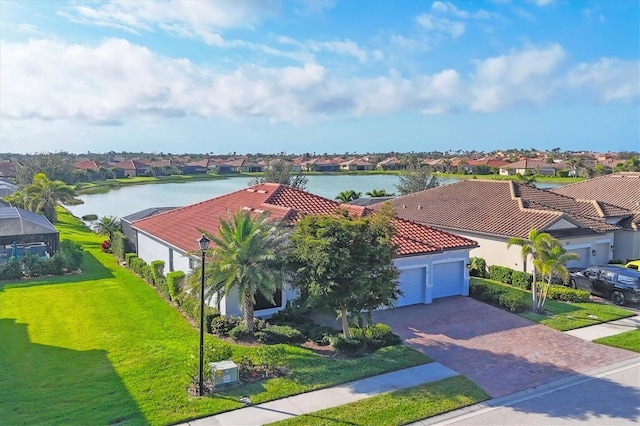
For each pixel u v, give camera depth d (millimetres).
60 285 25594
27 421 11680
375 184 115000
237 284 16969
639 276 24000
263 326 17891
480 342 18125
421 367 15609
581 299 23953
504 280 27656
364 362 15609
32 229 30609
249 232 17203
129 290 24562
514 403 13477
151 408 12406
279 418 12141
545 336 18875
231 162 166750
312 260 15180
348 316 17000
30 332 18188
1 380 14000
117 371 14648
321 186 108625
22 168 70188
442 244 23953
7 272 26844
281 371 14805
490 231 29688
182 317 20062
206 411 12328
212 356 14586
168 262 26141
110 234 37438
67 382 13883
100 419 11836
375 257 15375
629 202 37281
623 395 14016
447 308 22453
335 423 11992
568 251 28969
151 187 109750
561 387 14523
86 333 18078
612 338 18688
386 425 12008
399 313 21641
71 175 90812
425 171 65938
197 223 26703
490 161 148250
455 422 12383
